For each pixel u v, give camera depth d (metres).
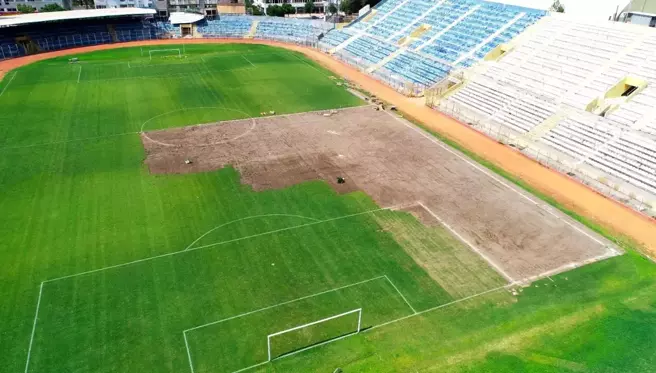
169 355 26.92
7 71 82.50
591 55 62.59
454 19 90.06
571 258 35.97
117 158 50.09
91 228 38.00
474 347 27.95
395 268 34.44
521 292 32.31
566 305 31.27
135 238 36.94
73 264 33.88
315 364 26.62
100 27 109.31
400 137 57.84
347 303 31.11
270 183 45.84
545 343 28.28
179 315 29.73
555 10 84.00
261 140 55.69
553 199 44.50
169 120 61.12
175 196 43.03
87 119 60.66
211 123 60.50
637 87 55.72
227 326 29.03
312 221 39.84
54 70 83.06
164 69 85.62
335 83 79.94
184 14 120.19
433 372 26.28
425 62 81.81
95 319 29.23
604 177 47.47
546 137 55.19
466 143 56.75
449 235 38.41
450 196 44.41
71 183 44.72
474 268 34.59
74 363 26.25
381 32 100.56
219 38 118.12
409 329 29.17
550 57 66.50
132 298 30.97
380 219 40.38
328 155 52.22
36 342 27.52
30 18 95.31
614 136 50.53
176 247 36.06
